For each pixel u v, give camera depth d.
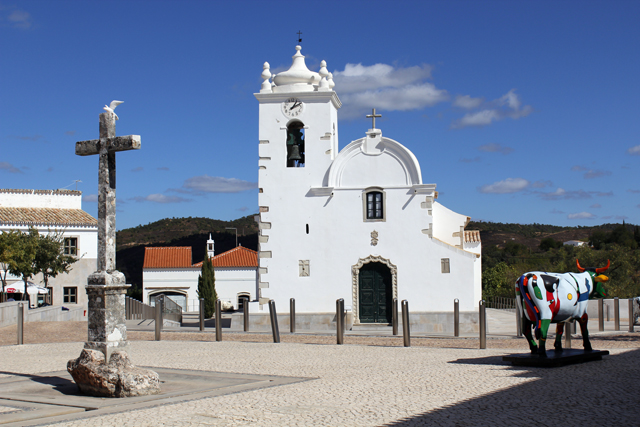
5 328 25.23
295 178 28.67
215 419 8.76
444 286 27.33
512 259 71.25
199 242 109.25
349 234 28.09
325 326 27.00
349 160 28.39
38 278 43.66
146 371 11.27
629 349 16.89
